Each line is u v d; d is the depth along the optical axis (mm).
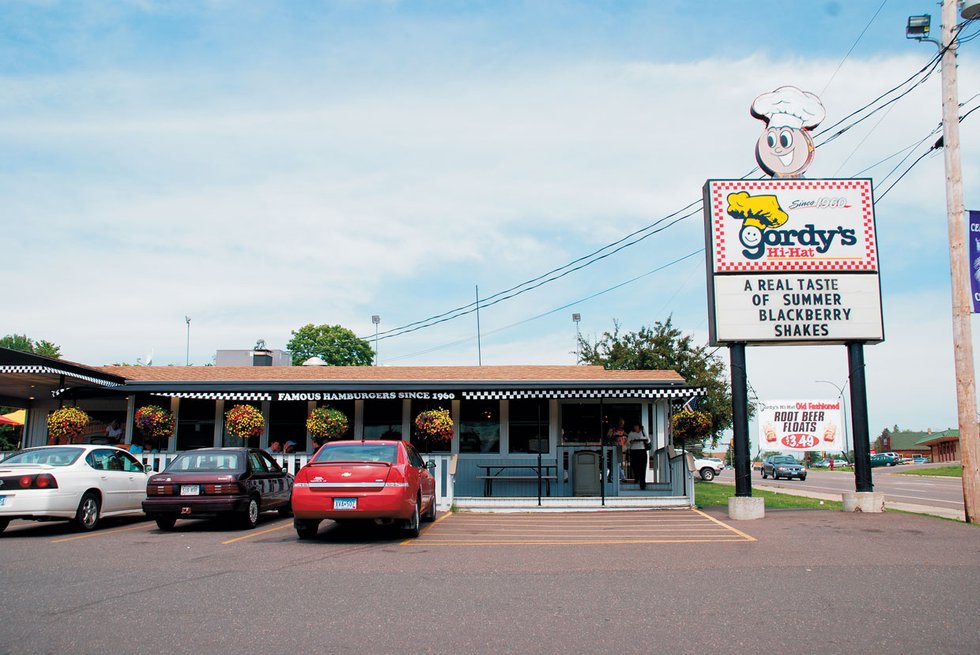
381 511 11133
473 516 15672
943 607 6684
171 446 20828
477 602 6875
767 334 15164
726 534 12078
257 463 14141
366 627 5988
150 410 18422
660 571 8523
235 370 22172
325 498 11141
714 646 5492
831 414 23953
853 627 6004
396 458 11797
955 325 14391
